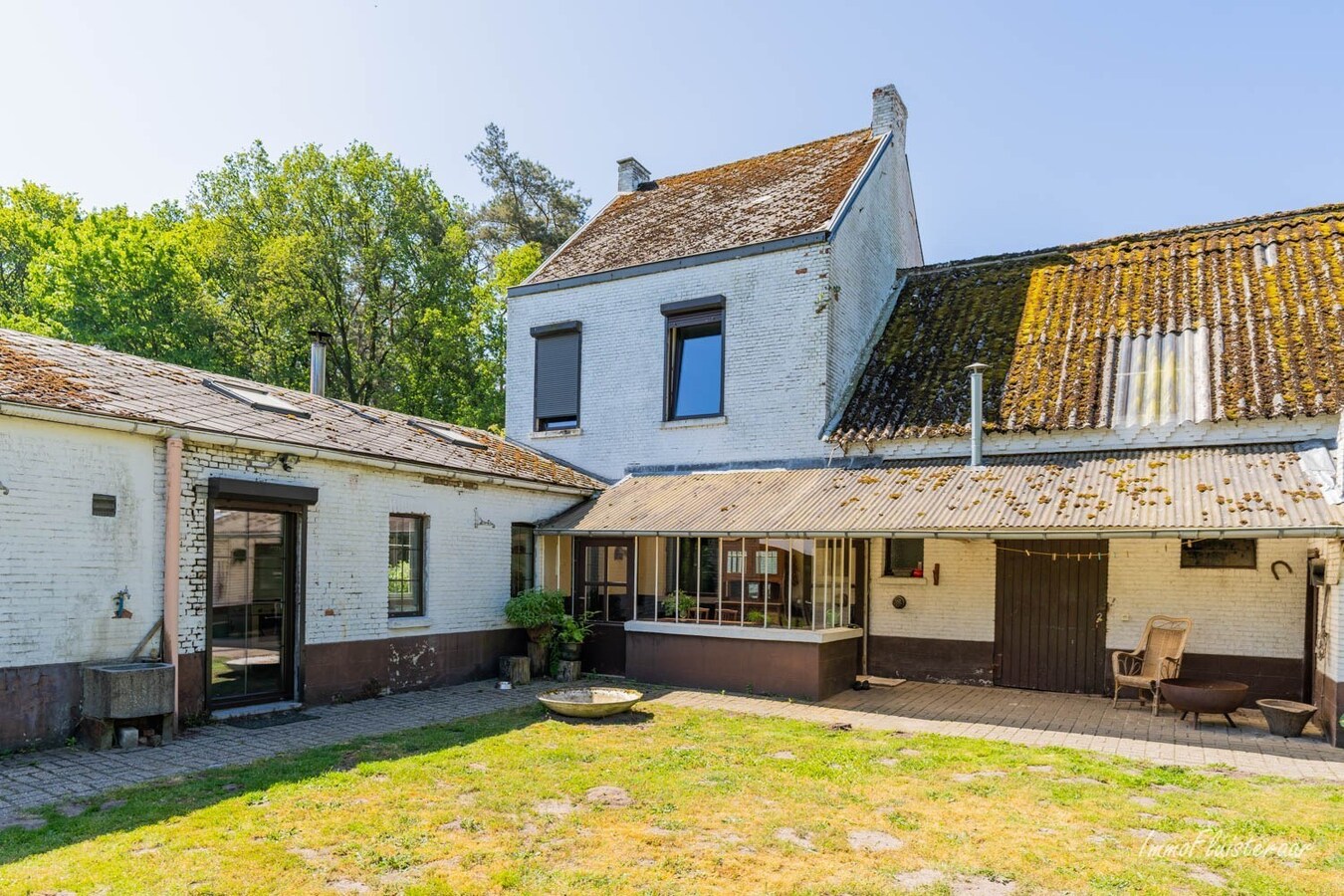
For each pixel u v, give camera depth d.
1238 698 10.34
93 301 28.80
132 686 8.58
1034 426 12.64
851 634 13.48
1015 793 7.39
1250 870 5.68
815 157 19.14
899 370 15.31
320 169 31.17
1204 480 10.70
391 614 12.35
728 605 12.94
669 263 16.45
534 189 40.94
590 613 14.52
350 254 31.45
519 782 7.51
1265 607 11.73
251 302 30.88
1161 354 13.05
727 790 7.36
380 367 32.81
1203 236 15.53
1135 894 5.29
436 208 34.03
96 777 7.48
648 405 16.55
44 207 36.53
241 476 10.27
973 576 13.80
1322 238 14.10
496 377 35.62
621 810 6.75
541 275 18.52
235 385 12.61
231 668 10.28
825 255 14.93
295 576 11.05
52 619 8.49
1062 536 10.23
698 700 11.97
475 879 5.34
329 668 11.27
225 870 5.35
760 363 15.39
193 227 32.81
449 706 11.31
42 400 8.35
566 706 10.21
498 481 13.80
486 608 13.88
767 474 14.60
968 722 10.66
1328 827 6.51
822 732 9.84
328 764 8.02
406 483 12.53
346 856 5.67
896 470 13.36
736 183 19.59
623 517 14.00
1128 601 12.67
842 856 5.86
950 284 17.36
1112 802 7.14
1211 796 7.39
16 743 8.20
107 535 8.97
